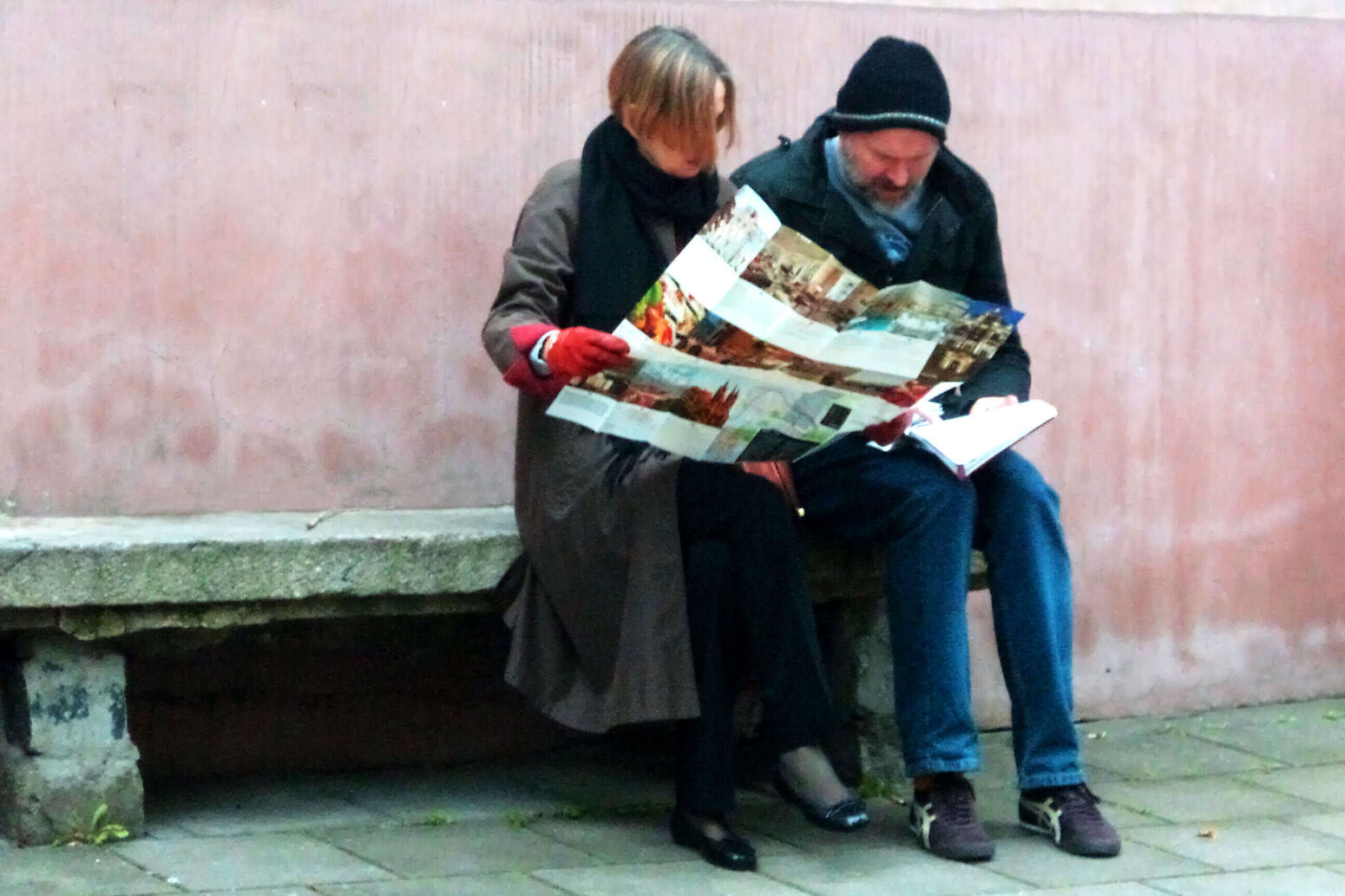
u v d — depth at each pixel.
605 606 3.65
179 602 3.67
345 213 4.40
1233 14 5.21
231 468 4.34
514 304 3.67
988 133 4.98
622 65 3.69
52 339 4.18
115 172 4.21
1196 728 5.15
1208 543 5.32
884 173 3.83
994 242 4.05
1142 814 4.20
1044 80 5.02
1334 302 5.39
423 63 4.45
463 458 4.55
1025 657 3.86
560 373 3.29
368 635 4.51
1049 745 3.86
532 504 3.73
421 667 4.59
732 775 3.74
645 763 4.66
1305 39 5.28
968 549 3.78
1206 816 4.18
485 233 4.52
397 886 3.44
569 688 3.78
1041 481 3.91
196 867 3.55
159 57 4.23
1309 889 3.58
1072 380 5.12
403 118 4.43
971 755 3.74
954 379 3.51
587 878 3.54
